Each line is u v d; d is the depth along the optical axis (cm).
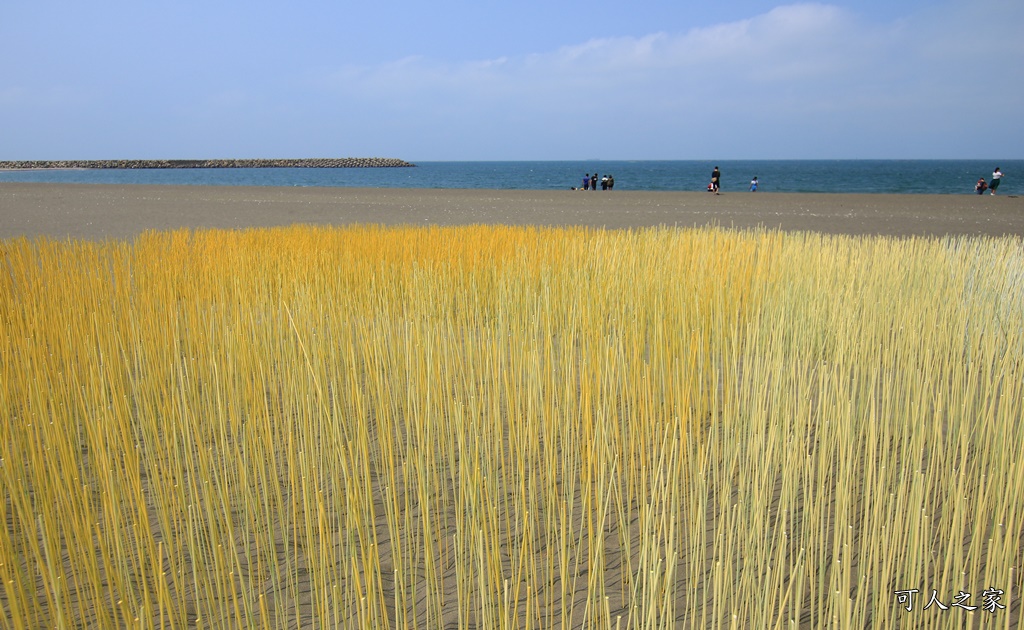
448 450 247
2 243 558
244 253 489
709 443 209
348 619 167
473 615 175
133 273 450
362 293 390
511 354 261
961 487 168
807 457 208
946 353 296
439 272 421
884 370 276
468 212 1225
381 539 211
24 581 183
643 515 194
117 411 219
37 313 328
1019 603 175
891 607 173
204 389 252
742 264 423
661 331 293
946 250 481
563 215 1165
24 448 226
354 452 236
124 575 175
